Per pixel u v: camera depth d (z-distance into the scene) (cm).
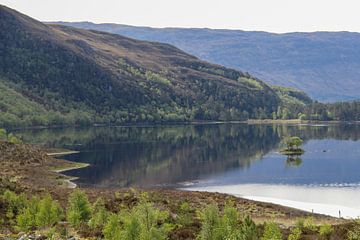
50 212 4762
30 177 10675
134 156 16888
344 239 4431
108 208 6312
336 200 9381
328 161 15212
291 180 11912
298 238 4531
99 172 13138
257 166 14488
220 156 17012
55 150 17900
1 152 12975
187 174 13088
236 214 5047
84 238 3878
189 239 4228
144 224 4016
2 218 4941
